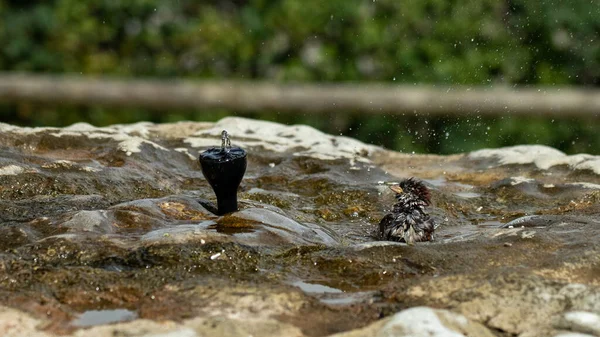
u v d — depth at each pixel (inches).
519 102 910.4
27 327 326.0
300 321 335.6
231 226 437.7
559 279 372.2
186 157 621.6
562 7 1138.7
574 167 628.4
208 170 456.1
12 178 509.4
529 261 397.4
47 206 475.5
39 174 518.3
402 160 690.8
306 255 411.2
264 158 650.2
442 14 1126.4
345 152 676.1
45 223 434.6
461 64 1127.0
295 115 1111.6
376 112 927.0
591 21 1143.0
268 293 354.3
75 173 538.3
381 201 562.9
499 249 411.5
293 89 936.3
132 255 394.0
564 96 911.0
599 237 422.0
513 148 703.7
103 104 930.1
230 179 457.1
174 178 577.9
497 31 1138.0
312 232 452.1
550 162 644.7
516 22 1141.1
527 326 331.3
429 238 492.1
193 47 1182.9
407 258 402.6
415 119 1085.8
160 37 1182.9
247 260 398.6
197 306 343.9
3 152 555.5
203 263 390.9
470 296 348.8
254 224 438.9
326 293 370.3
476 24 1130.0
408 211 506.3
